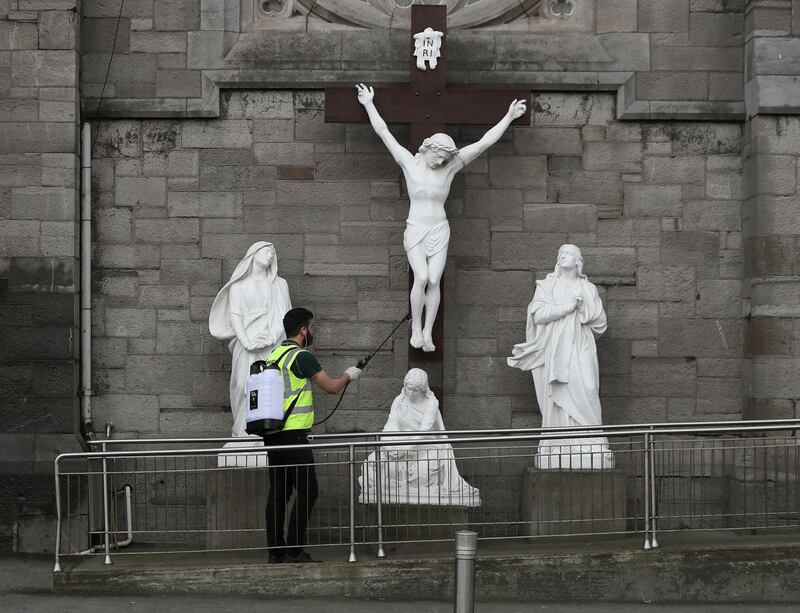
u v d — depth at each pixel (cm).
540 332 1072
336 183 1144
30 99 1105
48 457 1088
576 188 1144
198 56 1139
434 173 1077
